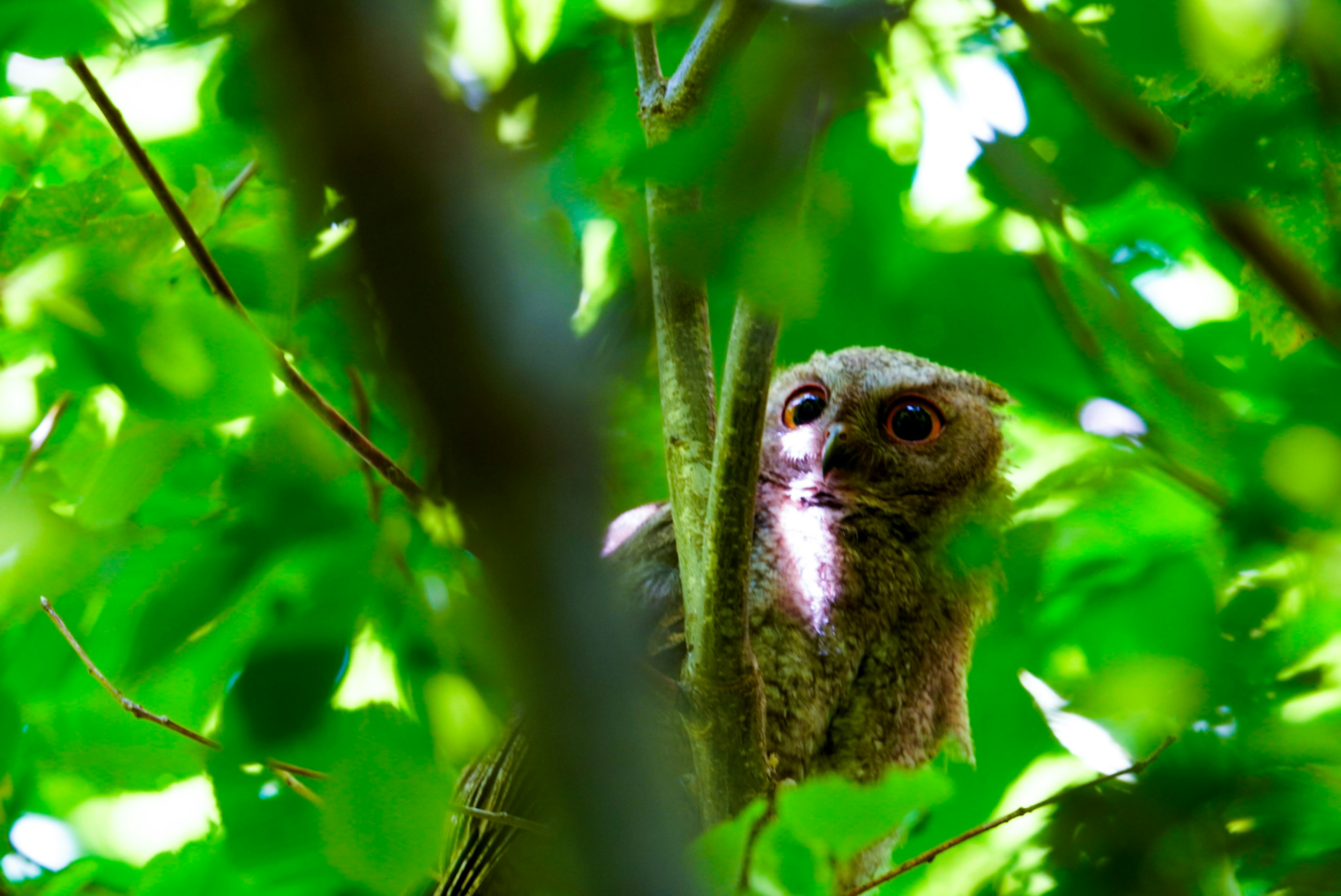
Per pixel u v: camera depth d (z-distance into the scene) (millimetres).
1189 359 2727
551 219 2283
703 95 2289
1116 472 2748
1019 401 2744
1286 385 2723
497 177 1382
